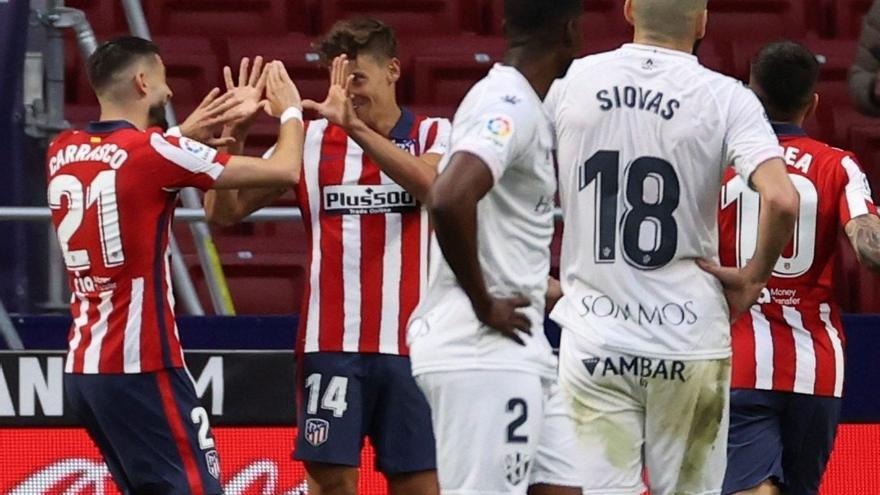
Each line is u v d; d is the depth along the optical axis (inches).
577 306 571.2
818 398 711.7
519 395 518.0
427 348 524.7
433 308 531.2
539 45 528.7
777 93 708.7
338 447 693.9
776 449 713.6
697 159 559.2
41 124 854.5
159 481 665.6
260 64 691.4
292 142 664.4
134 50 674.2
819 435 720.3
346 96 655.1
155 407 658.8
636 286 562.9
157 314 659.4
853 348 800.3
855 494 799.1
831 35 1314.0
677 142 557.6
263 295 989.2
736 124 558.3
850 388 799.1
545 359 528.4
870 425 799.7
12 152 834.8
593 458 569.6
